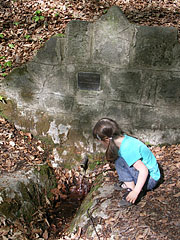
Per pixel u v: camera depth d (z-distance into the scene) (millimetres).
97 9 6016
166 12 5973
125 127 4020
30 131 4211
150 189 2963
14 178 3357
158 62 3658
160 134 3986
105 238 2580
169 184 3066
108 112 3984
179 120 3896
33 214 3285
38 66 3959
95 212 2889
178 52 3584
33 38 5289
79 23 3641
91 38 3689
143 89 3812
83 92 3953
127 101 3900
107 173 3627
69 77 3914
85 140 4133
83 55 3785
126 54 3678
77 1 6188
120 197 3018
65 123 4113
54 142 4184
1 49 5109
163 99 3826
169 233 2455
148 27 3531
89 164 4141
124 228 2598
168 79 3719
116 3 6266
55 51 3840
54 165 4102
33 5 6039
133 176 2777
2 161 3584
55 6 6000
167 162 3508
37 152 3994
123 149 2617
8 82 4098
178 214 2648
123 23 3559
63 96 4016
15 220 3035
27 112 4164
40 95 4066
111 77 3814
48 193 3678
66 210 3562
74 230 2881
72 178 4039
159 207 2758
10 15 5820
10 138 3973
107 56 3730
